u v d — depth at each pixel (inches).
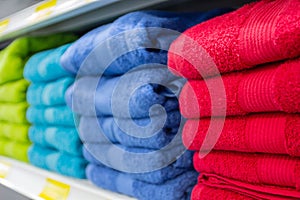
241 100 18.4
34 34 40.7
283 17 15.9
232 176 19.7
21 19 36.6
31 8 36.0
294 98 15.6
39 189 32.9
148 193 23.6
